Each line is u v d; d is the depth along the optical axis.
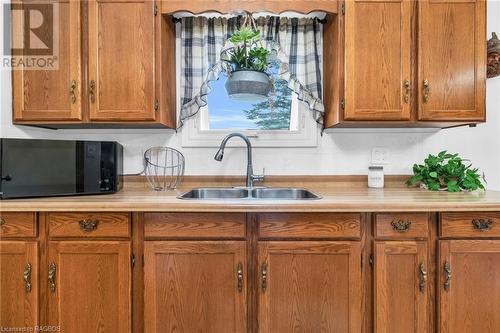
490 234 1.29
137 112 1.54
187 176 1.87
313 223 1.29
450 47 1.52
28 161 1.36
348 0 1.52
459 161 1.69
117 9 1.53
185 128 1.87
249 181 1.74
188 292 1.29
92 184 1.51
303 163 1.88
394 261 1.29
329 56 1.71
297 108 1.91
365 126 1.77
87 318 1.29
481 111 1.53
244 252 1.28
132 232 1.30
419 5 1.52
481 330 1.29
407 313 1.28
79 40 1.53
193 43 1.79
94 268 1.29
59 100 1.54
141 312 1.30
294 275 1.28
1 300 1.29
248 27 1.56
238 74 1.46
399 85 1.53
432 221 1.30
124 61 1.54
